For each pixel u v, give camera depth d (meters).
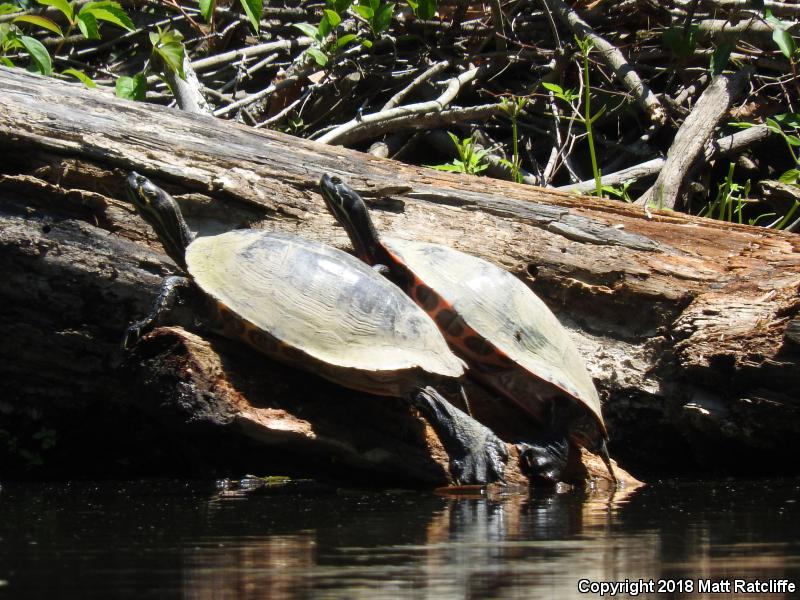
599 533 5.47
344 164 9.84
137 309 8.55
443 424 7.78
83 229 8.48
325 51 13.63
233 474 8.29
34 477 8.76
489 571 4.41
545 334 8.30
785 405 8.31
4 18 12.52
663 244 9.70
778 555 4.82
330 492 7.46
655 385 9.10
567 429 8.20
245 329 7.57
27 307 8.40
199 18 14.88
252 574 4.31
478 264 8.55
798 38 13.81
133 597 3.89
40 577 4.25
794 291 8.68
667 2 14.91
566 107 14.81
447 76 14.92
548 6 14.56
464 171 12.52
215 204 9.10
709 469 9.20
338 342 7.53
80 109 9.06
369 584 4.14
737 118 13.94
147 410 7.95
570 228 9.68
